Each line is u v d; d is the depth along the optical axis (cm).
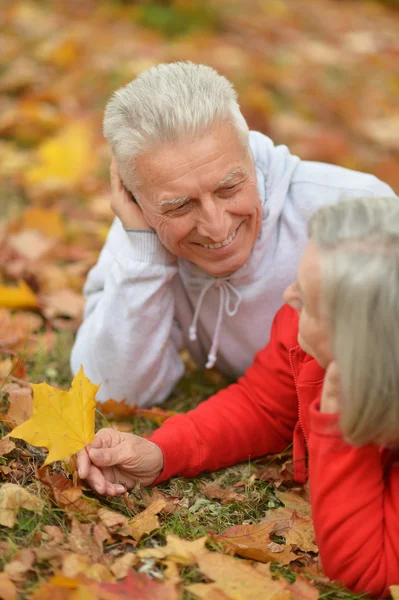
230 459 191
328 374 138
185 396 232
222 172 170
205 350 228
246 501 182
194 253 187
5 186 350
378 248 127
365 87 504
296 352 170
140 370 207
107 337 204
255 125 409
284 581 146
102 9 529
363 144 432
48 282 281
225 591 143
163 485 184
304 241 197
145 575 144
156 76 174
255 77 466
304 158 395
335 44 568
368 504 142
